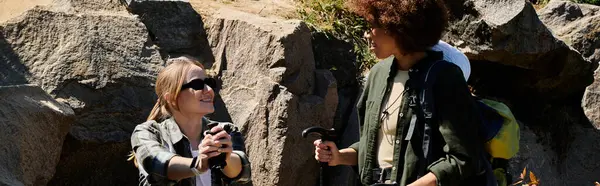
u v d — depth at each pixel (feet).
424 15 10.10
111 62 16.52
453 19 22.04
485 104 10.62
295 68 17.43
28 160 13.85
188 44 18.43
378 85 10.89
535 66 23.02
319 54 19.72
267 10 20.70
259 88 17.10
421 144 10.12
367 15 10.46
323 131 11.29
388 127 10.54
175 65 10.29
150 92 16.67
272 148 16.80
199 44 18.63
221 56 18.13
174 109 10.23
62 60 16.24
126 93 16.42
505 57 21.97
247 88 17.48
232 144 10.33
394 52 10.49
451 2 22.00
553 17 26.21
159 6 18.25
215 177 9.87
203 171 9.27
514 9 21.30
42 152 14.26
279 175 16.71
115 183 16.80
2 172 13.00
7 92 14.17
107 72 16.35
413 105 10.17
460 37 21.95
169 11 18.37
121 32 17.12
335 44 20.15
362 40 20.80
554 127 25.38
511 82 24.73
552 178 24.31
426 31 10.15
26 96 14.56
